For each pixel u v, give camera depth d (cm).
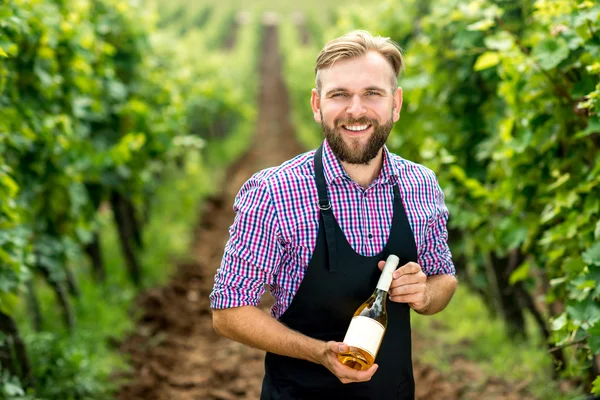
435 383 440
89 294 595
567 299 323
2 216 353
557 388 405
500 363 465
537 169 351
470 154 473
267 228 196
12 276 353
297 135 2238
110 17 675
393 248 200
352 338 187
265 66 4406
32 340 424
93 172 559
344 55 189
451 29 452
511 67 340
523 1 422
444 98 473
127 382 450
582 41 297
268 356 212
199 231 1014
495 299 532
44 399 382
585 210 304
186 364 514
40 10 420
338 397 202
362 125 191
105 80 612
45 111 453
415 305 195
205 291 717
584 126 324
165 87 792
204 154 1553
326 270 196
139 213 869
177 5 5306
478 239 442
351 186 198
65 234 500
